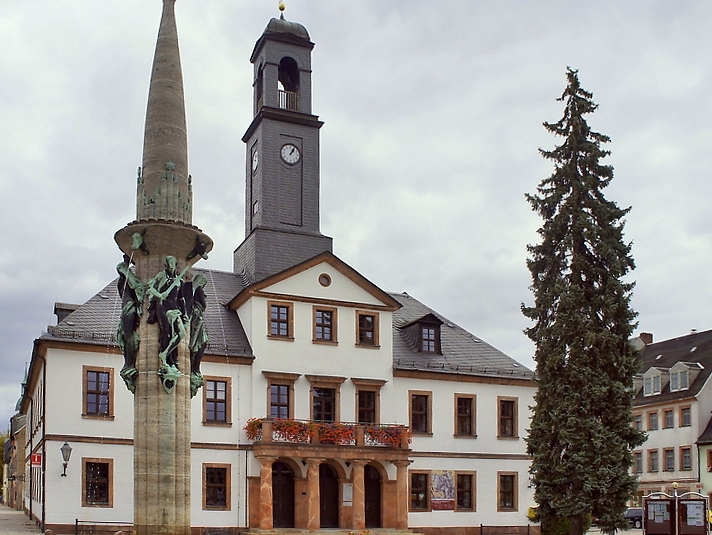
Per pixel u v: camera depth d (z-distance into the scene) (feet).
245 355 143.84
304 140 165.89
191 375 72.74
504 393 165.99
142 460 69.62
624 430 124.26
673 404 228.63
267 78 165.37
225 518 137.80
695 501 109.81
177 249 73.31
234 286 160.86
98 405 133.59
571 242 128.57
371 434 145.89
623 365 124.77
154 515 68.64
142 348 71.05
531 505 163.84
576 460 122.83
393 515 147.84
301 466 143.13
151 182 74.59
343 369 152.05
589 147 130.52
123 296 72.28
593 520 129.59
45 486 128.47
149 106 76.59
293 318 149.48
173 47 78.02
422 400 159.22
